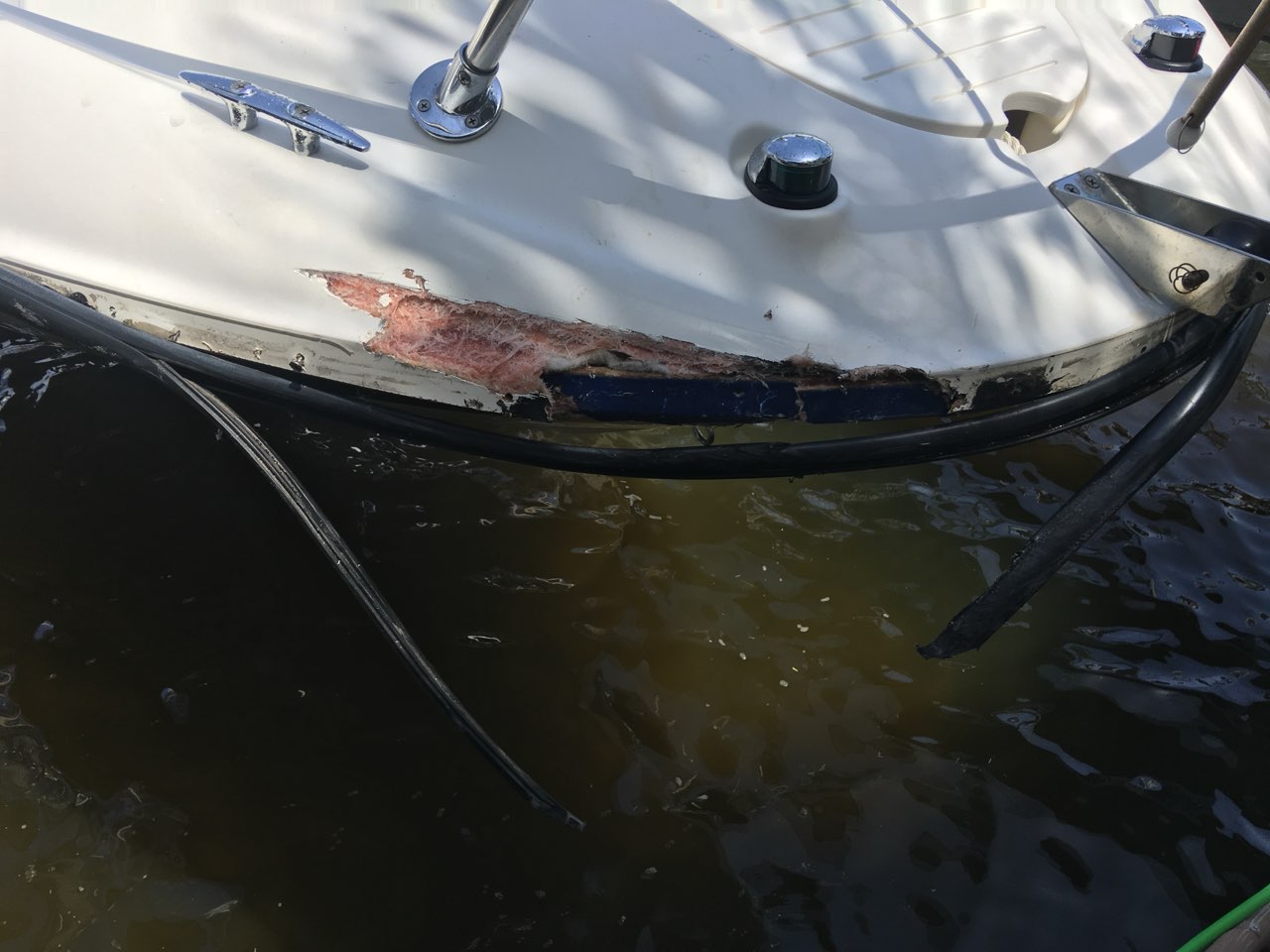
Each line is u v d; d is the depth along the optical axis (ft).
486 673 6.98
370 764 6.53
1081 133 6.16
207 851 6.11
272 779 6.43
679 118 5.74
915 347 5.34
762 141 5.76
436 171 5.47
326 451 8.09
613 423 5.50
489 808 6.37
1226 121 6.51
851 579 7.61
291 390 5.44
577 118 5.66
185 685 6.82
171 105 5.57
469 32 5.89
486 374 5.26
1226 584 7.80
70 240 5.43
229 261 5.33
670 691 6.96
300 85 5.67
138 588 7.29
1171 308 5.60
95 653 6.95
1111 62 6.56
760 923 5.98
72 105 5.64
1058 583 7.75
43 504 7.70
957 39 6.30
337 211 5.36
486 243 5.33
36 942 5.70
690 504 8.01
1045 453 8.63
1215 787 6.65
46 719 6.61
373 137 5.53
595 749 6.66
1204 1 13.85
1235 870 6.29
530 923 5.93
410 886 6.04
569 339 5.25
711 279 5.38
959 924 6.03
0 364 8.47
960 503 8.18
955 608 7.48
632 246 5.41
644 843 6.28
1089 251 5.69
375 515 7.75
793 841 6.31
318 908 5.93
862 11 6.29
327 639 7.12
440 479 8.00
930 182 5.76
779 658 7.15
